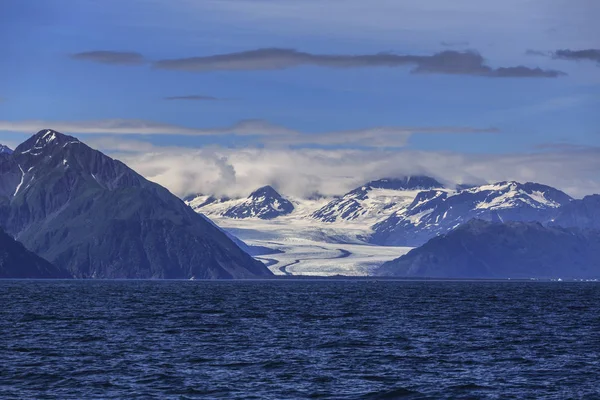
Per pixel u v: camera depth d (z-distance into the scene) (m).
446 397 103.31
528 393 105.88
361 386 109.69
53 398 101.12
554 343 156.88
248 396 102.56
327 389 107.38
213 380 112.62
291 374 117.81
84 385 108.75
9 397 101.69
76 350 141.12
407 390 106.75
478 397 103.50
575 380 115.00
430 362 130.25
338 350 143.75
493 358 135.12
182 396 102.38
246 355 136.38
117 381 111.38
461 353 140.88
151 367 122.94
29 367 122.19
